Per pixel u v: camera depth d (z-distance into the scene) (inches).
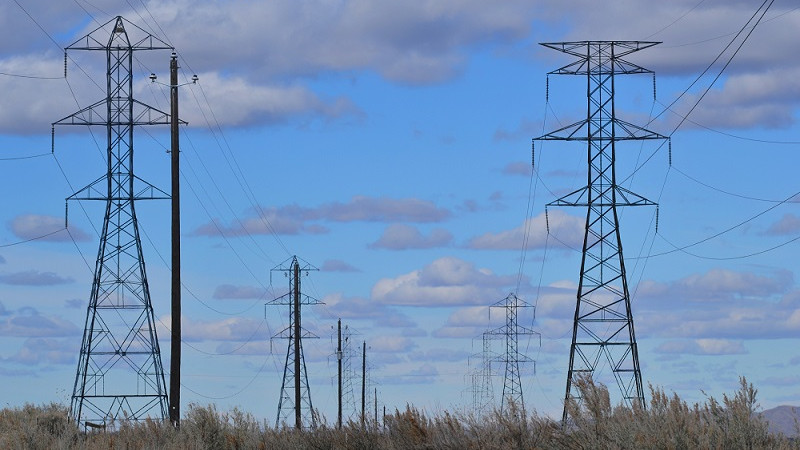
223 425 1926.7
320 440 1715.1
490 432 1344.7
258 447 1819.6
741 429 1109.1
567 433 1264.8
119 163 3703.3
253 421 1951.3
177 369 2497.5
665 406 1191.6
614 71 3806.6
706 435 1104.8
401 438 1518.2
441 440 1412.4
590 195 3767.2
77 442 1988.2
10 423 2114.9
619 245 3740.2
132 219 3690.9
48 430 2074.3
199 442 1847.9
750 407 1143.6
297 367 4404.5
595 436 1195.9
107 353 3511.3
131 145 3710.6
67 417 2250.2
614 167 3769.7
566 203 3777.1
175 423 2129.7
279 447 1784.0
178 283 2539.4
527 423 1326.3
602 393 1245.7
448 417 1430.9
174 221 2559.1
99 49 3762.3
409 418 1518.2
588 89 3794.3
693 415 1151.6
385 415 1604.3
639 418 1184.8
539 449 1263.5
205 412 1940.2
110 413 3390.7
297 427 1883.6
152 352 3558.1
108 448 1900.8
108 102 3740.2
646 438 1114.1
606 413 1227.2
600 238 3750.0
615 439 1149.7
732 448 1103.6
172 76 2625.5
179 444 1850.4
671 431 1121.4
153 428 2017.7
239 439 1859.0
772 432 1131.3
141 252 3671.3
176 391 2486.5
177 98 2628.0
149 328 3592.5
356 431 1657.2
